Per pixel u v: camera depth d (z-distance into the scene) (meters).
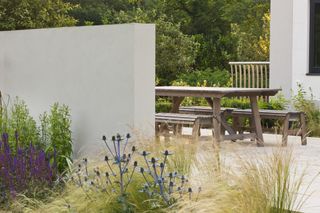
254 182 5.07
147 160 5.69
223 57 22.88
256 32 25.03
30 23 12.82
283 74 14.02
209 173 5.45
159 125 9.84
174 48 20.41
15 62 9.37
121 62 7.64
